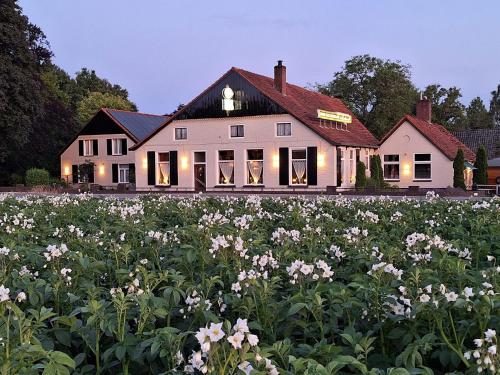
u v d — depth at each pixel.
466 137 61.72
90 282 4.74
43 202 13.35
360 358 3.34
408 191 34.06
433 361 3.79
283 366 3.29
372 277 4.57
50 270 5.05
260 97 38.59
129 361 3.55
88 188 44.28
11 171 55.94
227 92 39.34
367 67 55.50
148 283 4.52
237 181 39.47
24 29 45.62
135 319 3.83
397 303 3.93
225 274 5.02
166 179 42.09
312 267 4.65
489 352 3.01
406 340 3.68
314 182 36.94
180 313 4.26
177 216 10.20
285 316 3.98
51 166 58.22
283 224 9.30
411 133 40.78
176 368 3.28
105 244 6.59
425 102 48.03
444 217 9.89
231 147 39.62
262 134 38.59
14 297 4.38
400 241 7.04
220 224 7.22
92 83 102.56
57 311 4.33
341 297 4.00
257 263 5.28
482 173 37.84
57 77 86.75
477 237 7.28
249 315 4.19
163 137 41.91
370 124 55.56
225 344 2.85
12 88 42.62
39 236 7.81
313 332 4.01
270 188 38.41
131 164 53.44
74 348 3.92
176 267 5.51
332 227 8.46
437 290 4.00
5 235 7.42
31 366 2.94
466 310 3.81
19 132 43.78
